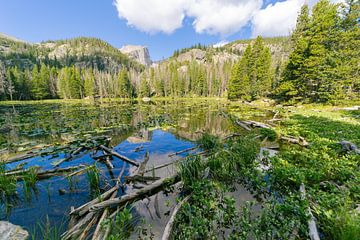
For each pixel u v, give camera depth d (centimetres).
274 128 1305
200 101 4859
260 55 3616
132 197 480
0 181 529
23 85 5641
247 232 323
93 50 16188
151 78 8306
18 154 894
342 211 312
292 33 3216
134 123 1748
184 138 1230
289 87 2627
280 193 482
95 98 6719
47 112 2631
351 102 2167
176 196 509
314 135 1012
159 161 820
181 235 341
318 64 2278
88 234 368
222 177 586
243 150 705
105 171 705
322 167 580
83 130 1452
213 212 406
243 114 2133
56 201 496
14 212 448
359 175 498
